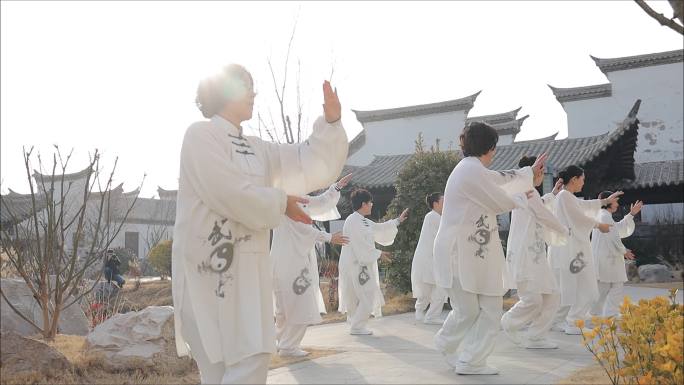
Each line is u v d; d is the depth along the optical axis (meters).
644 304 5.29
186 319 3.78
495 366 6.51
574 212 8.93
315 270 7.93
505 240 17.86
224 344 3.71
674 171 26.12
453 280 6.09
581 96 29.47
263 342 3.75
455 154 13.95
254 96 4.10
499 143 31.03
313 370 6.51
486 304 6.07
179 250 3.81
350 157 31.67
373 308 9.52
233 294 3.76
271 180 4.14
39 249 8.25
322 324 11.16
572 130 29.67
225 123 3.94
